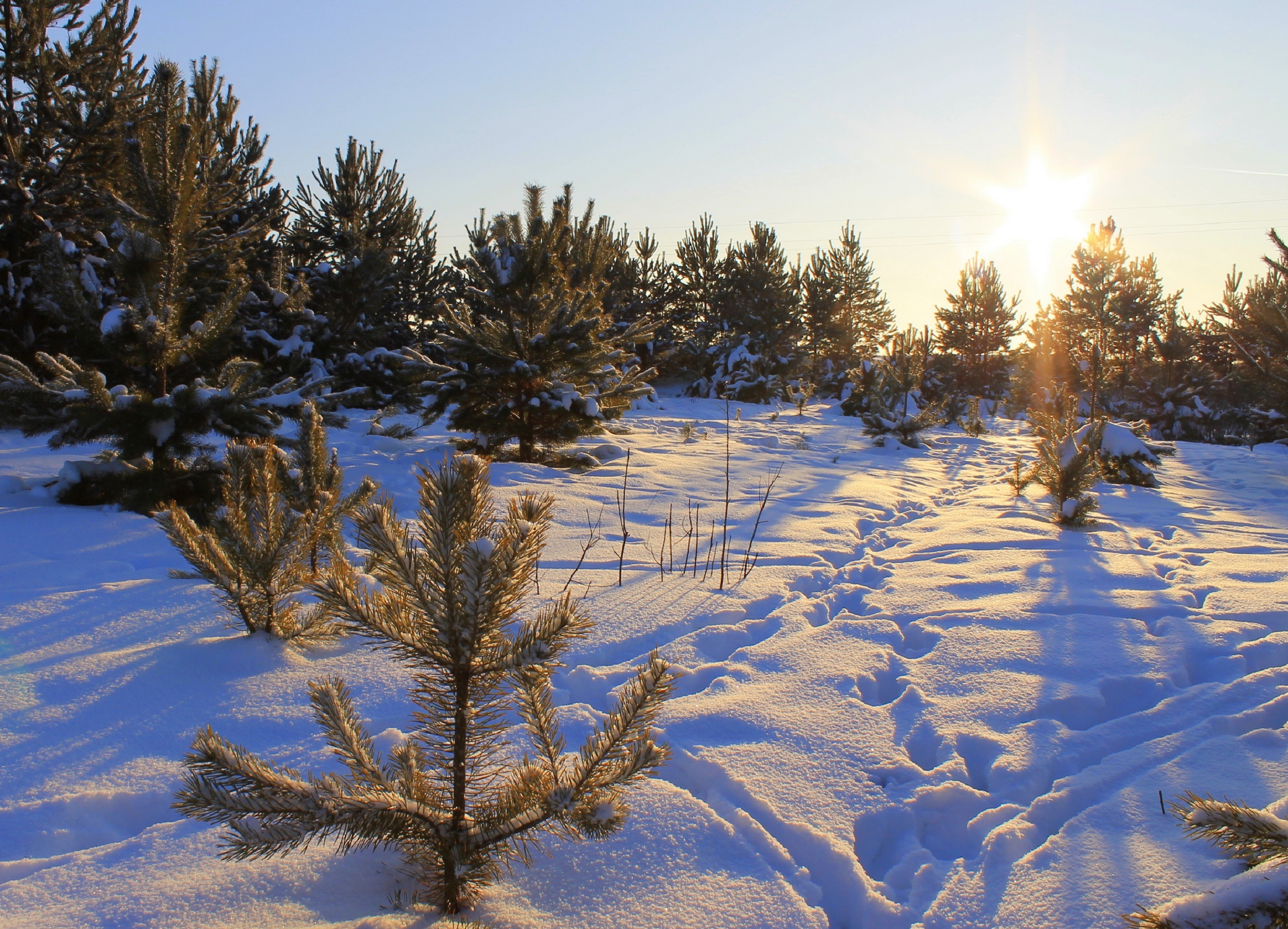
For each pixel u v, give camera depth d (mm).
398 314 19391
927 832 2365
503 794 1854
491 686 1804
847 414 22422
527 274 9594
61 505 6316
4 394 5660
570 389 9836
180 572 4172
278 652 3396
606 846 2141
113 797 2301
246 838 1574
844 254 38875
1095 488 9906
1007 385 31281
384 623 1750
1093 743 2846
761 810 2359
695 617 4195
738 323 32875
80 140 12211
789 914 1902
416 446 10203
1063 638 3939
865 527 7070
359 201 19531
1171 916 1376
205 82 16391
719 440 13602
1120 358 28844
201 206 6758
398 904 1865
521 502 1903
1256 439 17578
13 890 1888
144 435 6016
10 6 12250
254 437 6320
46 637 3523
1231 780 2568
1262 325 14484
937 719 3021
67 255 10633
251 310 14961
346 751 1845
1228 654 3758
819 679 3377
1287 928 1302
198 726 2766
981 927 1903
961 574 5262
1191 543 6582
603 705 3154
